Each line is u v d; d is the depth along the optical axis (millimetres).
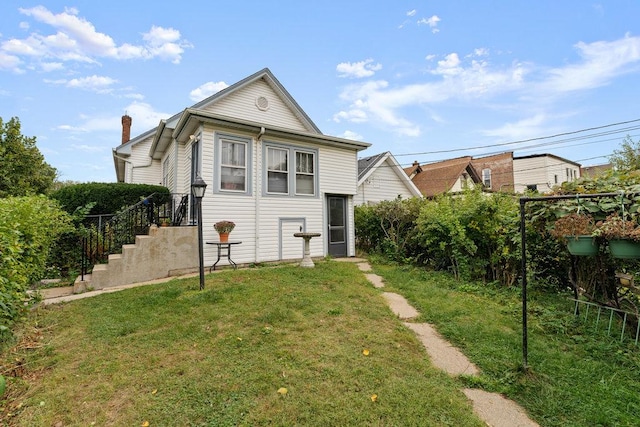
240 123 8031
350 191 10523
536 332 3820
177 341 3422
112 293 5223
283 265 7973
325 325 3902
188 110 7383
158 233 6801
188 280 5945
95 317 4145
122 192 9273
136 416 2271
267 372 2799
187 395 2490
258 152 8539
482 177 26641
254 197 8406
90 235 6941
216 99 9914
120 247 7117
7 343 3193
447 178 20547
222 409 2326
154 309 4383
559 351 3309
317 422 2195
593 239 3379
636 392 2572
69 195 8914
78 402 2430
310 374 2777
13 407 2375
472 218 6543
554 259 5230
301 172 9430
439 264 7617
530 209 4445
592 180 4211
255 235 8359
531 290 5461
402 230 9336
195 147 8312
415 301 5133
